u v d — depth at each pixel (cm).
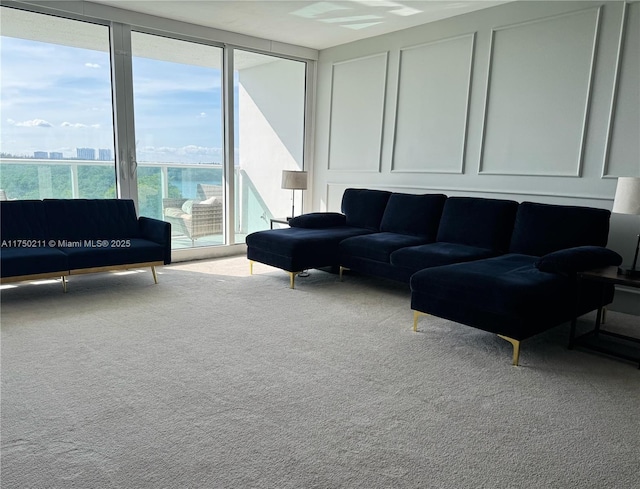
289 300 367
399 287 415
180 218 515
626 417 199
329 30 492
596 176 358
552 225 334
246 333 290
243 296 375
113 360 244
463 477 157
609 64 343
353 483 152
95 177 454
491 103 418
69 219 393
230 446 171
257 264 499
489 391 220
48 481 150
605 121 349
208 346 267
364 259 402
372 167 535
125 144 457
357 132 547
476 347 276
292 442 174
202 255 527
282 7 418
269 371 236
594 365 253
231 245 550
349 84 550
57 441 172
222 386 218
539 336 299
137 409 196
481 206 383
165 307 340
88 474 153
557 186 381
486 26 413
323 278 446
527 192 400
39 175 425
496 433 184
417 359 256
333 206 591
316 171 611
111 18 423
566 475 159
